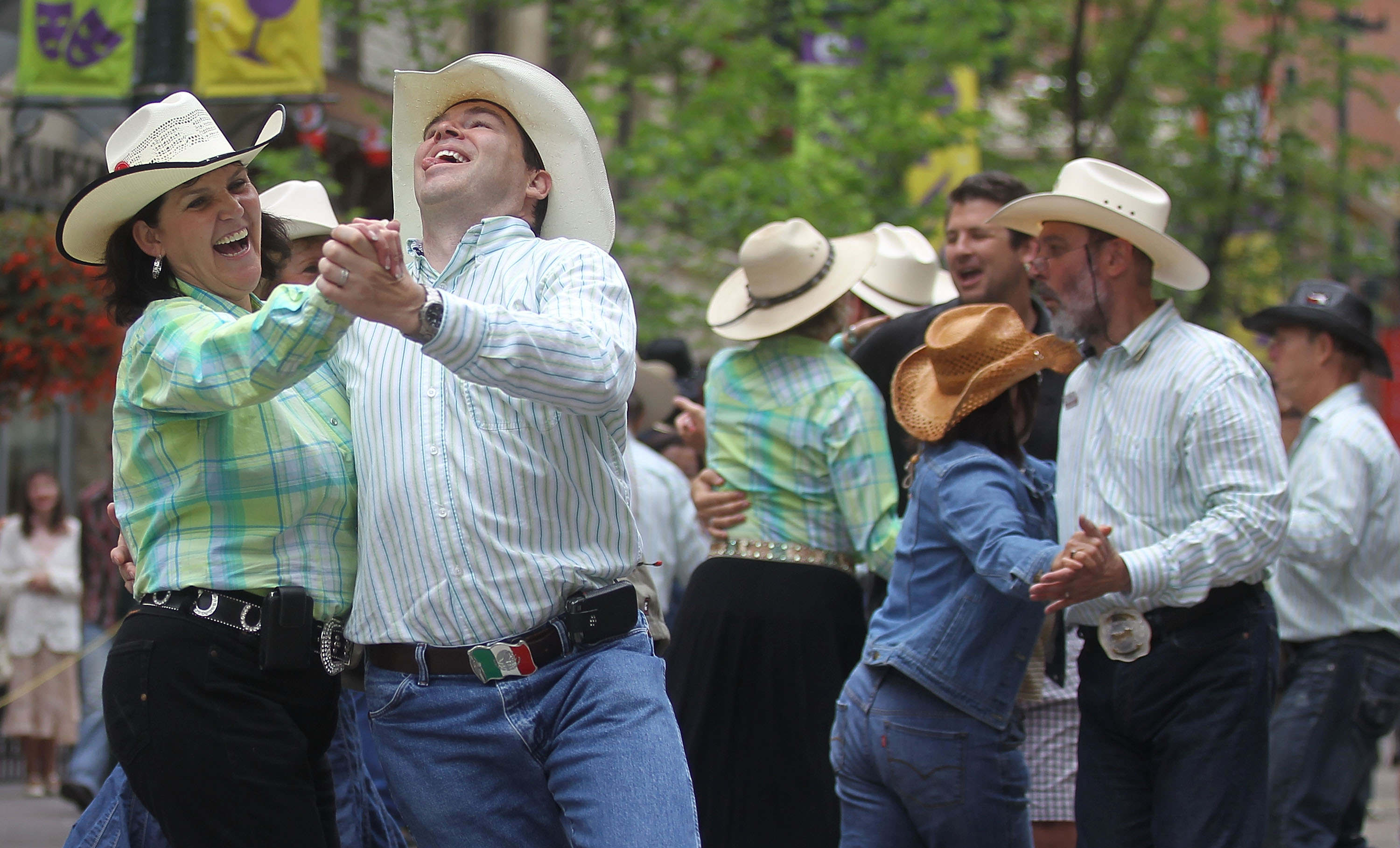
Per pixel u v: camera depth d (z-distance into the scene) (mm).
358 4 19359
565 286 4066
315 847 4180
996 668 5277
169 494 4129
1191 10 21750
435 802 4141
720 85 19125
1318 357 7617
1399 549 7117
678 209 19625
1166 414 5531
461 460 4047
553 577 4043
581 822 3979
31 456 18547
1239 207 21344
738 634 6531
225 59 11625
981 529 5180
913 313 7402
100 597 11742
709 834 6465
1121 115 21516
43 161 17812
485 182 4371
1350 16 23422
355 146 21641
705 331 20422
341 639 4254
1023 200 5895
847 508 6434
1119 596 5402
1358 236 23750
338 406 4387
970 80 19500
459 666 4062
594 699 4047
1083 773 5719
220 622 4078
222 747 4055
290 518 4172
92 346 10867
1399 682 7113
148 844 4828
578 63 20250
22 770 15750
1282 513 5363
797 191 18188
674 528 9031
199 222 4242
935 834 5297
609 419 4227
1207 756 5363
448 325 3646
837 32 19906
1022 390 5527
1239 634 5410
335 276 3562
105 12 12461
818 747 6398
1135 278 5824
